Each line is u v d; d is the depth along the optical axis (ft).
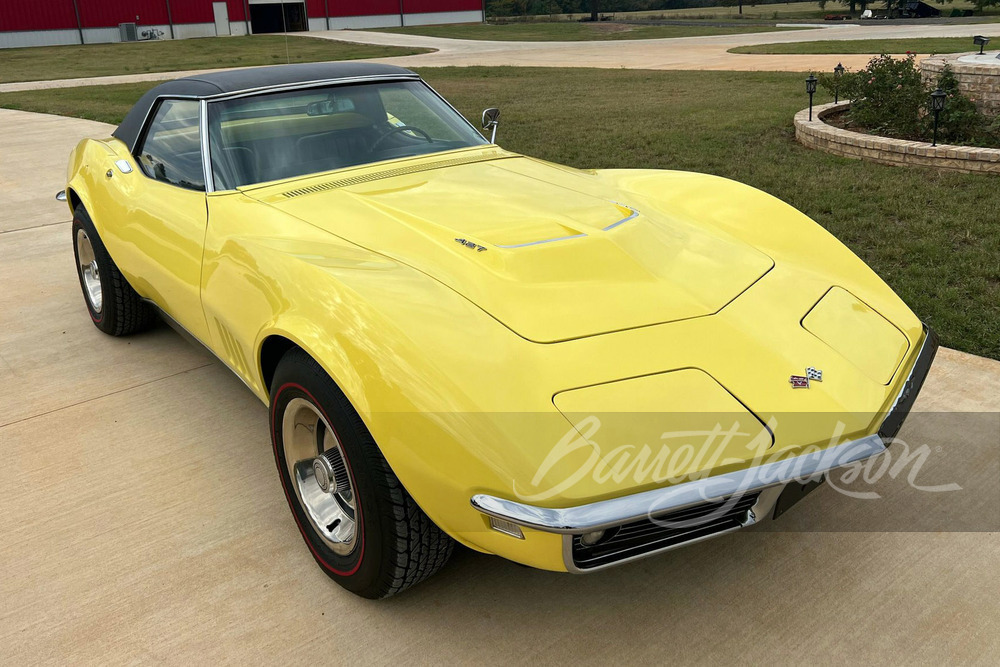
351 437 6.69
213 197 10.08
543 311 7.08
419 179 10.27
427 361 6.30
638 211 9.48
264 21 178.09
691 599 7.59
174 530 8.77
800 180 23.02
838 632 7.11
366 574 7.19
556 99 50.08
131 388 12.23
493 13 266.98
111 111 50.52
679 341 6.98
